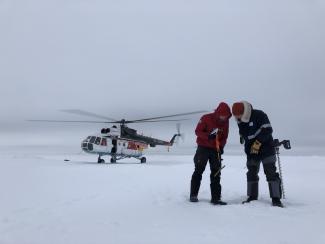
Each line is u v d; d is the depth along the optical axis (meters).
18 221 4.21
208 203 5.75
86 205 5.33
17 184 7.84
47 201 5.61
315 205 5.64
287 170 15.24
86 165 16.69
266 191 7.57
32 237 3.55
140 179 9.52
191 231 3.83
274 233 3.75
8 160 18.91
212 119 5.97
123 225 4.09
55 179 9.13
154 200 5.91
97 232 3.76
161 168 14.79
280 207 5.35
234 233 3.75
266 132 5.71
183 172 12.46
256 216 4.67
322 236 3.63
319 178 10.78
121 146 23.31
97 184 8.12
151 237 3.58
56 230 3.83
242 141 6.19
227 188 7.84
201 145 5.97
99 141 22.25
